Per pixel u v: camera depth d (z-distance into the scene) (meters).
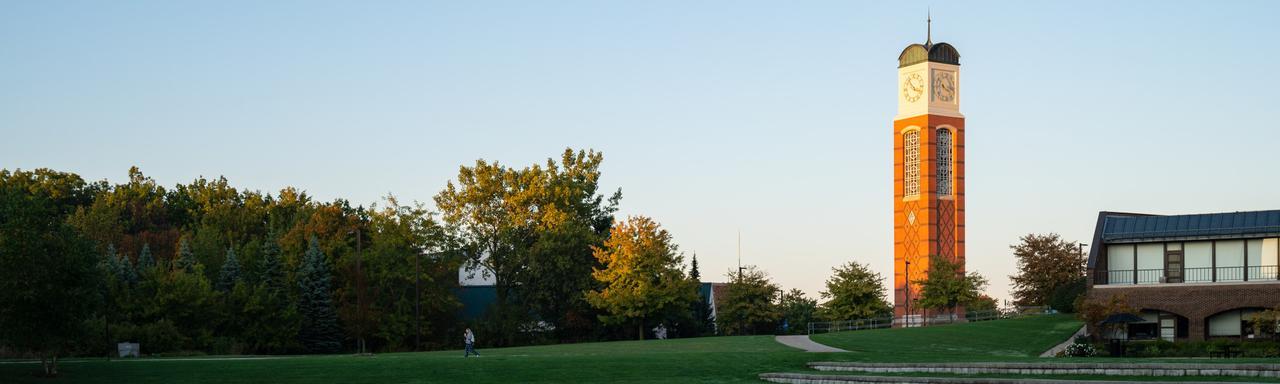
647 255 95.12
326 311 94.62
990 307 120.62
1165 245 73.50
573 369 50.12
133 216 136.75
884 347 66.88
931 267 107.25
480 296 129.75
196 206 146.88
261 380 46.44
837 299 102.38
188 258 97.88
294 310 91.75
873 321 102.06
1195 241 72.38
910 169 129.75
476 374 48.62
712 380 47.56
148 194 146.50
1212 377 41.69
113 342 79.00
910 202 128.88
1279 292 68.38
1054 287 111.19
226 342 86.50
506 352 66.62
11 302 45.72
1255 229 70.19
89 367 50.19
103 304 51.44
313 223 105.25
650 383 46.41
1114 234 75.00
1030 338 72.62
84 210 137.75
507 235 113.94
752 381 47.47
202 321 87.69
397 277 101.38
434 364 51.31
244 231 131.12
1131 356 62.34
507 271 115.06
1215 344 63.53
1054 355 65.06
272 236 96.88
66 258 47.06
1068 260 111.06
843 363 50.50
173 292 85.94
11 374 47.09
